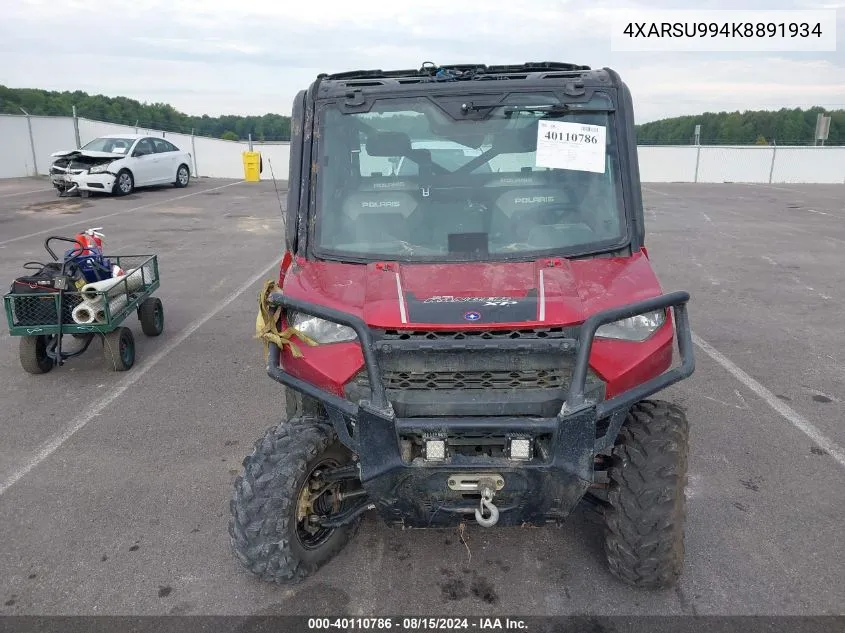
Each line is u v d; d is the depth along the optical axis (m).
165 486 4.70
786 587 3.60
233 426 5.61
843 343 7.52
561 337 3.03
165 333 8.04
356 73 4.56
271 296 3.25
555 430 2.90
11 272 10.96
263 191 24.00
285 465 3.32
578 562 3.81
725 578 3.67
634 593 3.57
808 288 10.02
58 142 28.33
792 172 32.66
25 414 5.86
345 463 3.62
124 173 21.72
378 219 3.89
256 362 7.06
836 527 4.13
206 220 16.84
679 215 18.23
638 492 3.23
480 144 3.91
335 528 3.75
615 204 3.85
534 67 4.61
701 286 10.15
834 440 5.25
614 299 3.23
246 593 3.62
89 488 4.68
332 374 3.14
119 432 5.51
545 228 3.81
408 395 3.03
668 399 6.01
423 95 3.98
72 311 6.40
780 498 4.45
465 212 3.87
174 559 3.91
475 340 2.99
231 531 3.38
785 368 6.75
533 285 3.32
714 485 4.61
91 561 3.90
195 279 10.63
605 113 3.95
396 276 3.47
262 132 33.66
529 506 3.12
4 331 8.08
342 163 3.97
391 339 3.05
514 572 3.75
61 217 17.00
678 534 3.30
